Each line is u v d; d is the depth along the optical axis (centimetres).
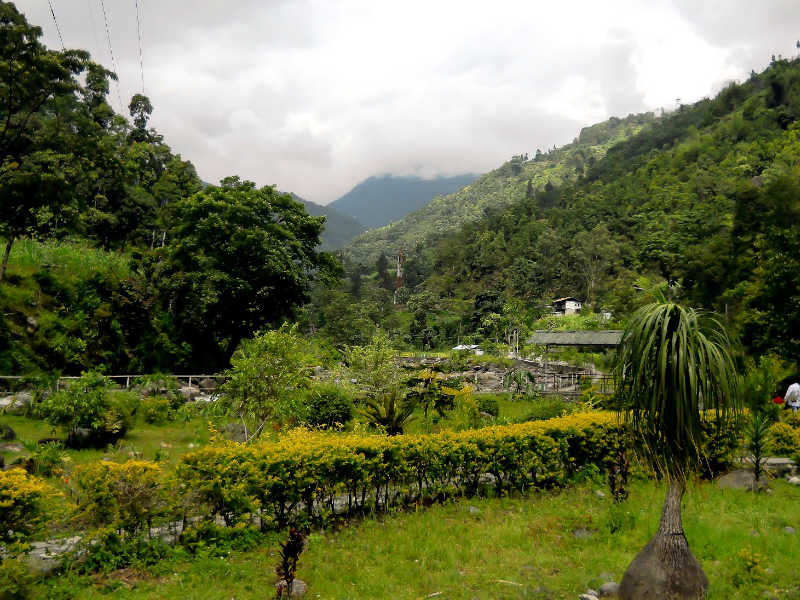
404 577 581
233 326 2936
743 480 995
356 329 8338
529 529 744
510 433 942
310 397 1533
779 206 3919
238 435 1361
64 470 945
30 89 2639
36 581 524
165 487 638
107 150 3619
